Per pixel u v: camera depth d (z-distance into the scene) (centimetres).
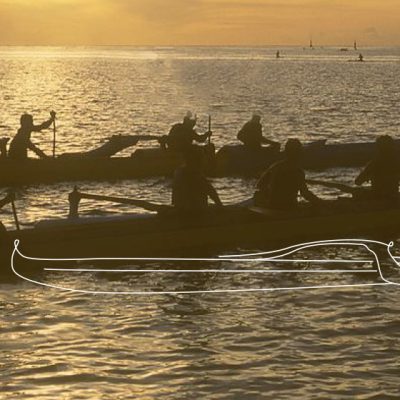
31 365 1373
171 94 9650
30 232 2011
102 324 1582
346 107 7500
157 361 1402
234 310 1673
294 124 5869
